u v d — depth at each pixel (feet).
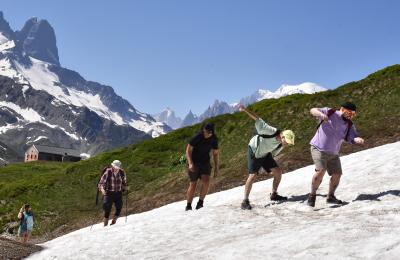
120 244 36.86
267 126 39.86
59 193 141.18
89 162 168.96
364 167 49.98
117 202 58.03
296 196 44.21
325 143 35.96
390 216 28.71
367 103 126.62
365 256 21.56
